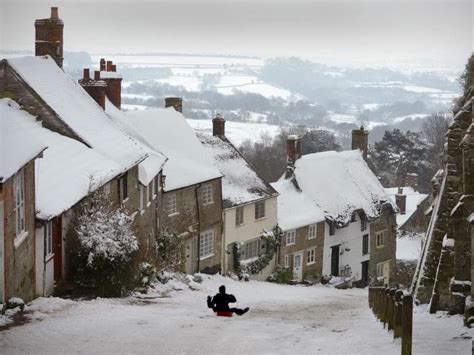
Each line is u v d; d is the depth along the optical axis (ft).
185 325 59.47
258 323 63.46
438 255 71.36
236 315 72.33
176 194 138.92
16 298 62.75
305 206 177.58
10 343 47.80
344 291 147.64
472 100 57.62
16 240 64.80
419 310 68.80
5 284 61.21
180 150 149.79
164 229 129.49
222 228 152.05
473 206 59.11
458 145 66.74
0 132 67.00
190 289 107.04
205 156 152.97
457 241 60.75
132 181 108.17
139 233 112.37
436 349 44.75
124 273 83.92
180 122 157.17
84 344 48.55
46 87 108.27
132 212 108.37
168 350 47.75
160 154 131.13
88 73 125.90
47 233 77.25
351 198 185.16
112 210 89.35
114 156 102.83
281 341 52.03
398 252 227.40
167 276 109.19
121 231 84.53
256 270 160.45
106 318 61.21
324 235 179.11
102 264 81.35
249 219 159.74
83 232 81.71
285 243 169.37
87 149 99.30
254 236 161.27
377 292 73.67
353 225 186.09
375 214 189.37
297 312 80.43
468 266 60.90
